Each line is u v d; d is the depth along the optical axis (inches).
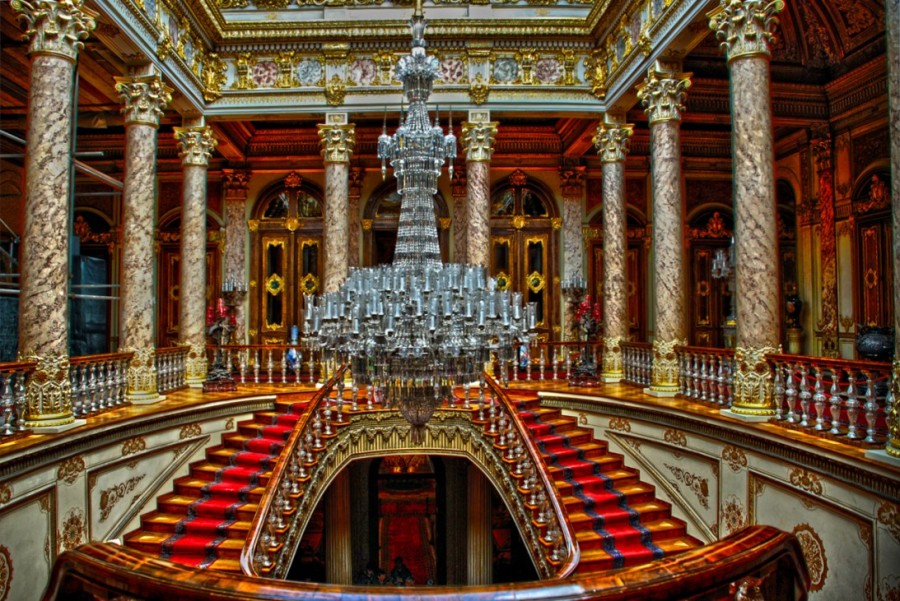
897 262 253.0
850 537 268.5
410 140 329.1
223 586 84.0
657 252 466.3
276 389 528.4
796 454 299.9
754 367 344.2
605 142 565.3
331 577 559.5
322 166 737.0
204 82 559.2
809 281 645.3
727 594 92.4
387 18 591.8
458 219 738.2
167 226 742.5
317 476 405.1
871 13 517.3
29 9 340.5
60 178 343.6
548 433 468.4
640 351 513.3
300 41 564.7
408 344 300.8
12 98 573.9
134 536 377.1
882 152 546.0
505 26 554.6
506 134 737.0
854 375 284.0
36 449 298.8
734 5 355.9
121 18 406.3
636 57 490.6
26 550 297.3
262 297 740.7
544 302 744.3
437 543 628.1
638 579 84.7
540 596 81.7
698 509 384.5
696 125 701.3
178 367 531.8
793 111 605.0
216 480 423.2
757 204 351.3
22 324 332.2
